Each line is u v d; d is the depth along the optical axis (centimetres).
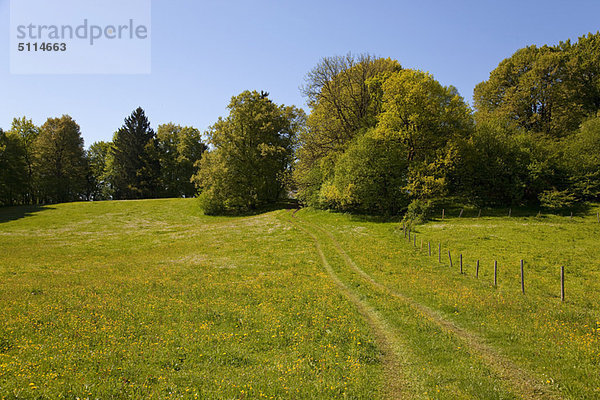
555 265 2623
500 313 1628
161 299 1817
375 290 2078
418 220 4744
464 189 5806
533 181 5219
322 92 5894
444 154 5312
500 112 6519
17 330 1266
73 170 10200
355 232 4428
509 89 6506
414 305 1836
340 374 1036
